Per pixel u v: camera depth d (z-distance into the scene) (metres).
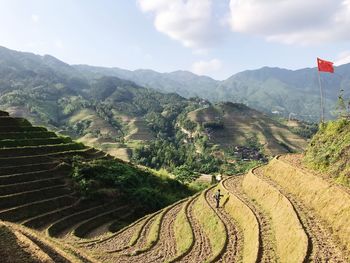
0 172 62.75
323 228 29.12
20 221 51.97
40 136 84.06
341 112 46.47
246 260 30.28
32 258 22.23
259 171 57.91
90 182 70.12
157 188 87.19
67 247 30.89
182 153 183.12
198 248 38.34
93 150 90.00
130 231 50.75
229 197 49.44
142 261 37.22
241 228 39.56
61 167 71.19
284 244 29.27
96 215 62.78
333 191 32.28
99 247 43.69
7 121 83.75
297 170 42.41
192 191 98.69
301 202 36.00
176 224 49.94
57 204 60.44
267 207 40.41
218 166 182.25
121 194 72.00
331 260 23.70
